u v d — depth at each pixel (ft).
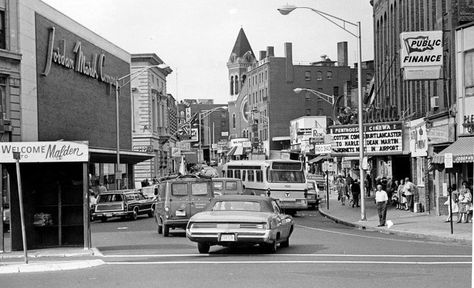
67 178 65.51
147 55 261.24
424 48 100.42
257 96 441.68
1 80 130.62
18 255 59.98
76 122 168.45
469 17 102.01
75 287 40.27
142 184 201.77
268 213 59.52
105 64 197.16
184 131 395.55
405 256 57.00
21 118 133.90
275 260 53.72
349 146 134.41
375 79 193.57
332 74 418.72
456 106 98.73
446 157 78.79
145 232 94.38
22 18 135.13
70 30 164.35
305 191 129.39
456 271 45.88
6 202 104.78
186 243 73.72
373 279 41.96
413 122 124.16
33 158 61.57
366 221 105.81
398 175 150.41
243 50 600.80
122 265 51.67
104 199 125.08
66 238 65.72
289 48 413.18
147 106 262.88
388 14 169.27
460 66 97.09
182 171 227.81
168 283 41.04
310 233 89.25
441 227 88.38
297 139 330.75
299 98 412.16
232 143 426.10
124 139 223.10
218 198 61.57
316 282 40.73
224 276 43.86
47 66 147.54
